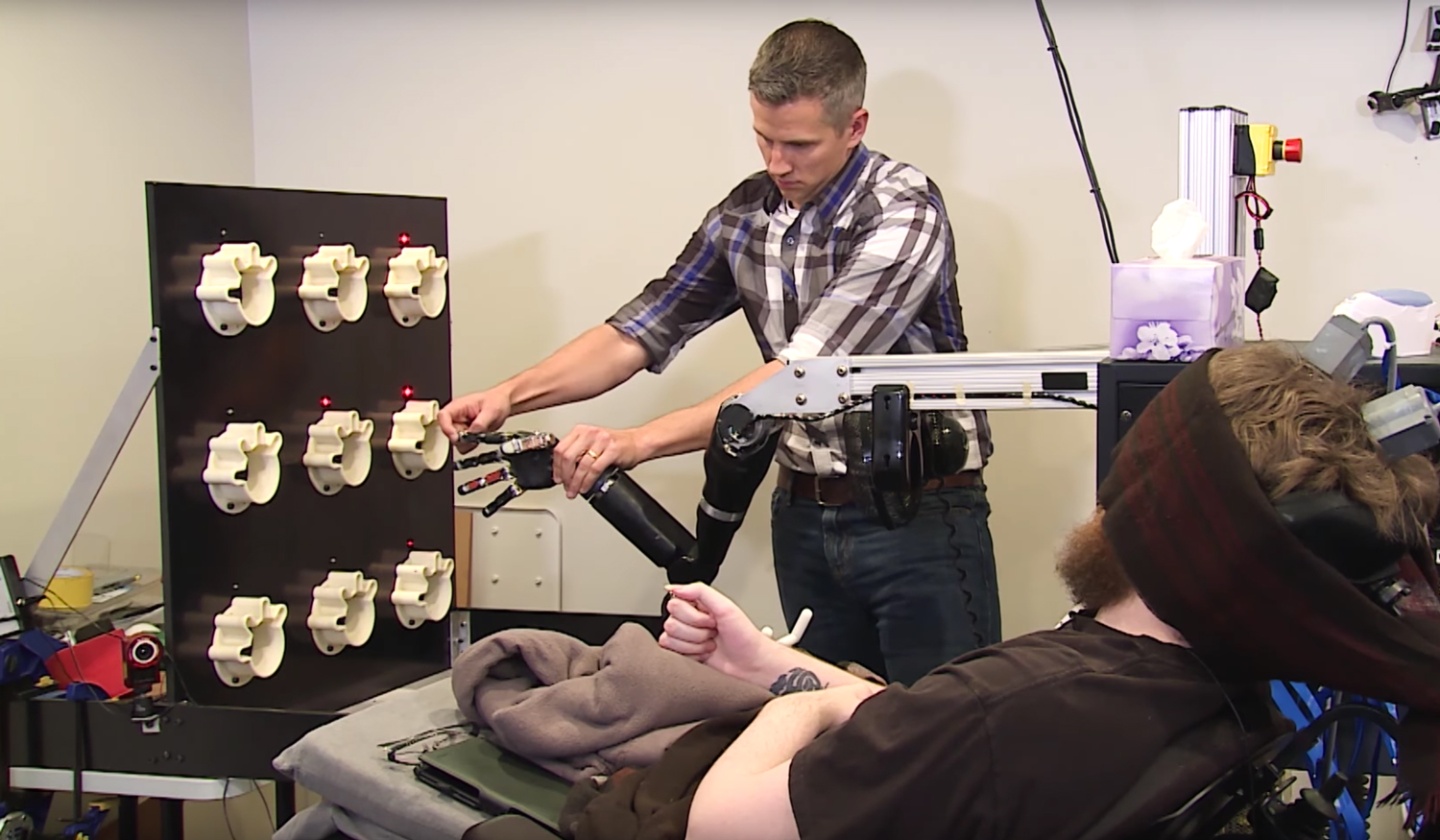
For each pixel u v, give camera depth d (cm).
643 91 255
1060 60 218
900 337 194
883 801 88
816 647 217
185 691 160
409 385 195
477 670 140
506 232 268
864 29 242
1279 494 83
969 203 241
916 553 199
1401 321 139
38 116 220
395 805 131
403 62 268
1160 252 139
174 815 177
